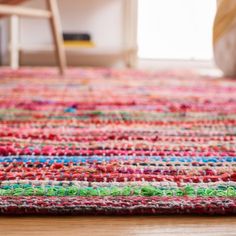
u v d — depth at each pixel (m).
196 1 2.46
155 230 0.38
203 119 0.82
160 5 2.46
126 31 2.51
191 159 0.56
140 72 1.86
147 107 0.94
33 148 0.61
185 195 0.44
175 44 2.51
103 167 0.52
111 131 0.71
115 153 0.59
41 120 0.80
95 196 0.44
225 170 0.52
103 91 1.21
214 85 1.39
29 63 2.49
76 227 0.38
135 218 0.41
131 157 0.57
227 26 1.33
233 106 0.97
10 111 0.88
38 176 0.49
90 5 2.49
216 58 1.66
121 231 0.38
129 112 0.88
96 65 2.52
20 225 0.39
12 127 0.74
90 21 2.50
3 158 0.56
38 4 2.41
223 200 0.43
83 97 1.09
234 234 0.38
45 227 0.38
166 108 0.93
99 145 0.63
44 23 2.47
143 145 0.63
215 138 0.68
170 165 0.54
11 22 2.19
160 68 2.31
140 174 0.50
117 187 0.46
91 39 2.47
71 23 2.50
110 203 0.42
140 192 0.45
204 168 0.52
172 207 0.41
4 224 0.39
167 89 1.27
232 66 1.62
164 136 0.68
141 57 2.51
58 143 0.64
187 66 2.49
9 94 1.13
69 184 0.47
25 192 0.44
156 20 2.48
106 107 0.94
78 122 0.78
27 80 1.47
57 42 1.66
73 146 0.62
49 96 1.11
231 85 1.39
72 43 2.25
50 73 1.74
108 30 2.52
